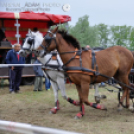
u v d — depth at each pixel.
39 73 8.61
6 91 8.81
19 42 10.08
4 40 9.89
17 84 8.48
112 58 5.12
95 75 4.75
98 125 4.52
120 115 5.28
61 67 5.25
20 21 9.93
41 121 4.85
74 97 7.59
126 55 5.39
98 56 4.98
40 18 9.54
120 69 5.32
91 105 4.82
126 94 5.63
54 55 5.33
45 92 8.50
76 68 4.64
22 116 5.29
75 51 4.77
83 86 4.71
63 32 4.92
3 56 9.94
